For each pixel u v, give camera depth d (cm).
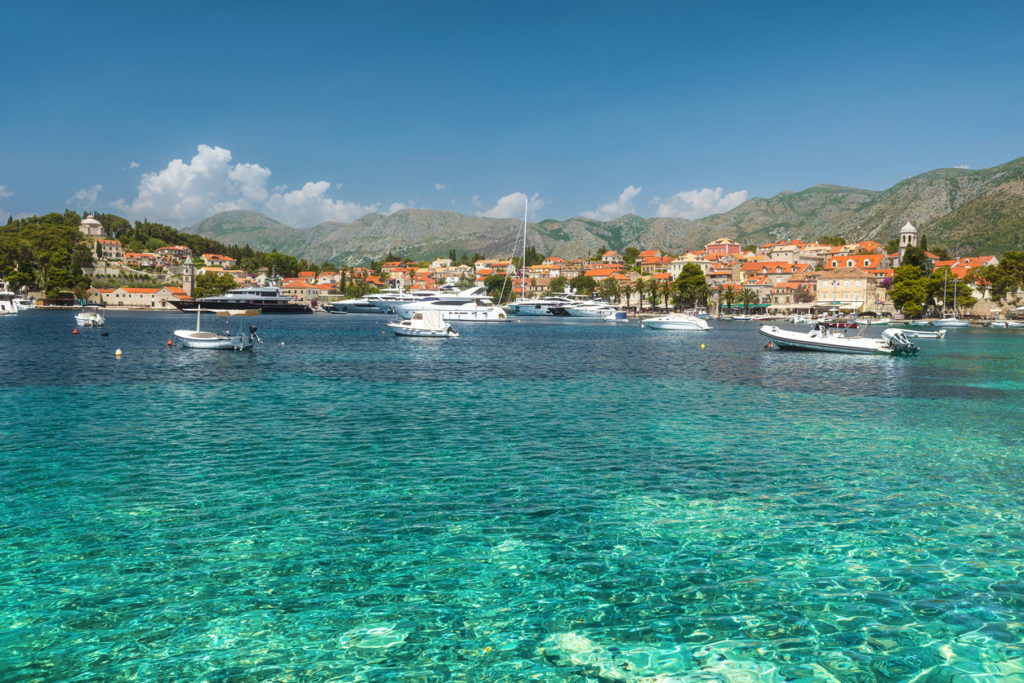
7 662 955
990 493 1784
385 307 19925
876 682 925
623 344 8388
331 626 1070
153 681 916
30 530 1447
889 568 1299
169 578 1226
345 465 2022
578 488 1806
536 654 998
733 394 3734
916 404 3397
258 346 7419
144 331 10056
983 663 973
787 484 1861
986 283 16612
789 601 1164
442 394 3612
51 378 4122
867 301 18250
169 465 1995
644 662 976
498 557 1340
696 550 1384
